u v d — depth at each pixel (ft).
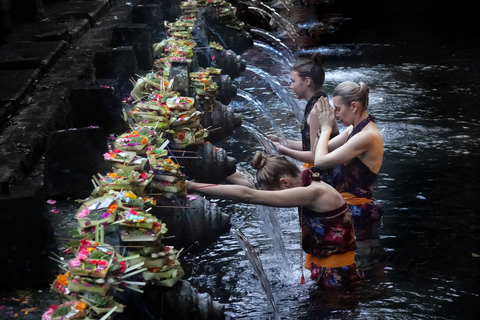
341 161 17.92
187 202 17.65
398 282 16.16
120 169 15.46
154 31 39.19
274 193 15.64
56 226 15.79
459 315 14.46
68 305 10.92
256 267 17.16
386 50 47.70
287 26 56.44
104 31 36.91
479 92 35.17
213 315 13.37
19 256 13.17
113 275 11.52
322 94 20.68
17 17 37.76
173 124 20.03
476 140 27.14
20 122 21.42
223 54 36.81
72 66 28.55
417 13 64.23
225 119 27.14
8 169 17.66
